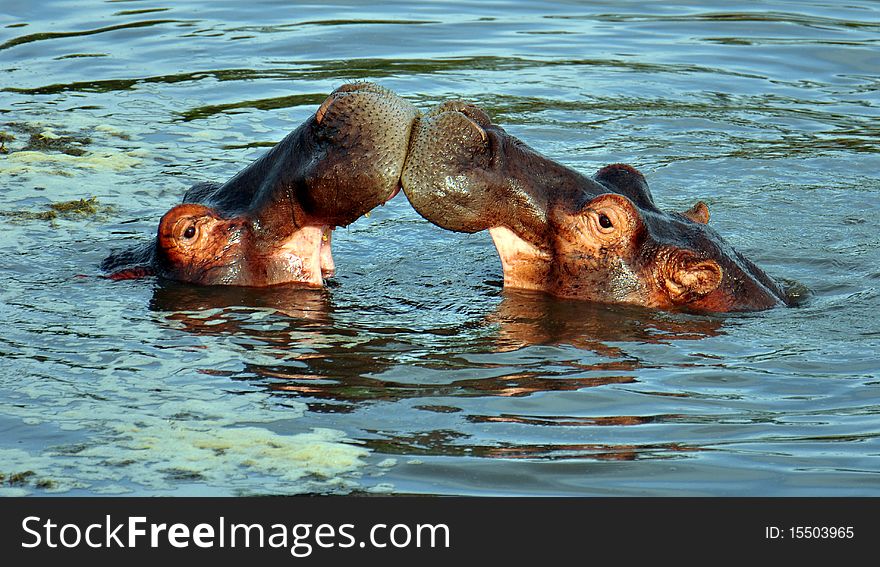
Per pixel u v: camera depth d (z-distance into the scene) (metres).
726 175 28.50
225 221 20.42
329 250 21.61
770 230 24.75
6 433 15.26
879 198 26.92
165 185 26.80
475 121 19.19
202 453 14.83
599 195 19.69
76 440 15.10
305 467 14.53
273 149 20.50
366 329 19.05
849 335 19.16
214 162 28.55
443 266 22.47
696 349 18.48
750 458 14.96
